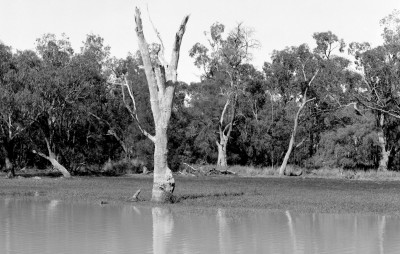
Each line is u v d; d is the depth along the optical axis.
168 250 20.39
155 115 38.16
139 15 37.47
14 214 30.38
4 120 66.88
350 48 82.38
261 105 101.50
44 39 74.94
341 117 90.50
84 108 75.25
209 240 22.47
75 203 36.78
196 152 93.75
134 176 77.75
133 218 28.92
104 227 25.69
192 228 25.50
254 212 32.00
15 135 67.81
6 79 65.88
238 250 20.44
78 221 27.64
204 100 91.31
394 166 88.75
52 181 61.81
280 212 32.09
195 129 91.06
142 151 84.44
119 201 38.00
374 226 26.44
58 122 75.44
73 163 79.62
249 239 22.64
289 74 93.38
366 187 57.41
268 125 94.94
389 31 79.69
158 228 25.42
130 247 20.92
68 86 72.12
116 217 29.28
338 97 86.31
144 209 33.22
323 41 89.62
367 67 81.56
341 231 24.89
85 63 73.56
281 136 94.88
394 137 86.62
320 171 84.94
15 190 46.91
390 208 34.12
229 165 94.12
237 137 96.12
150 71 38.19
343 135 84.81
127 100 87.50
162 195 37.53
